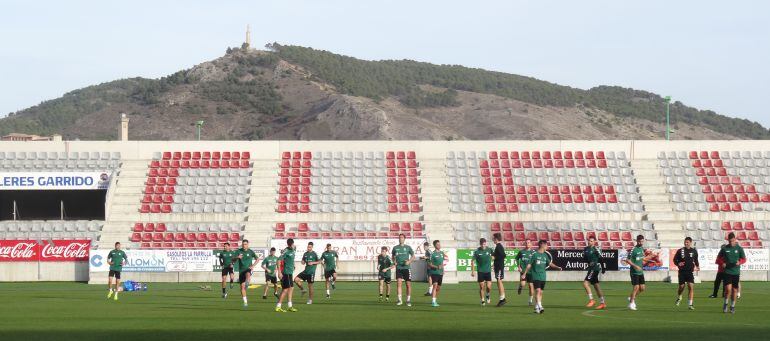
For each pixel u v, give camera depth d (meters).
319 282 55.00
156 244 60.41
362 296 40.94
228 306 33.94
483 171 69.44
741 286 50.03
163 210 64.38
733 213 65.88
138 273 55.16
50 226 62.62
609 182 68.62
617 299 38.56
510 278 56.97
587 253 33.00
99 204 71.19
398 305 34.47
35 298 39.06
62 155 68.88
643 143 71.62
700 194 67.62
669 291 44.88
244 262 33.78
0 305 34.47
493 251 34.66
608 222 64.62
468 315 29.52
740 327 25.28
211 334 23.53
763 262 56.91
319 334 23.52
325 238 57.75
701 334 23.44
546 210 65.94
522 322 26.89
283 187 67.19
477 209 65.81
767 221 65.44
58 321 27.34
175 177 67.50
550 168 69.81
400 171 69.25
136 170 68.00
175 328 25.09
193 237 61.47
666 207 66.44
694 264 32.56
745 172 69.94
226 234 61.62
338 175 68.62
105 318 28.34
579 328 25.02
